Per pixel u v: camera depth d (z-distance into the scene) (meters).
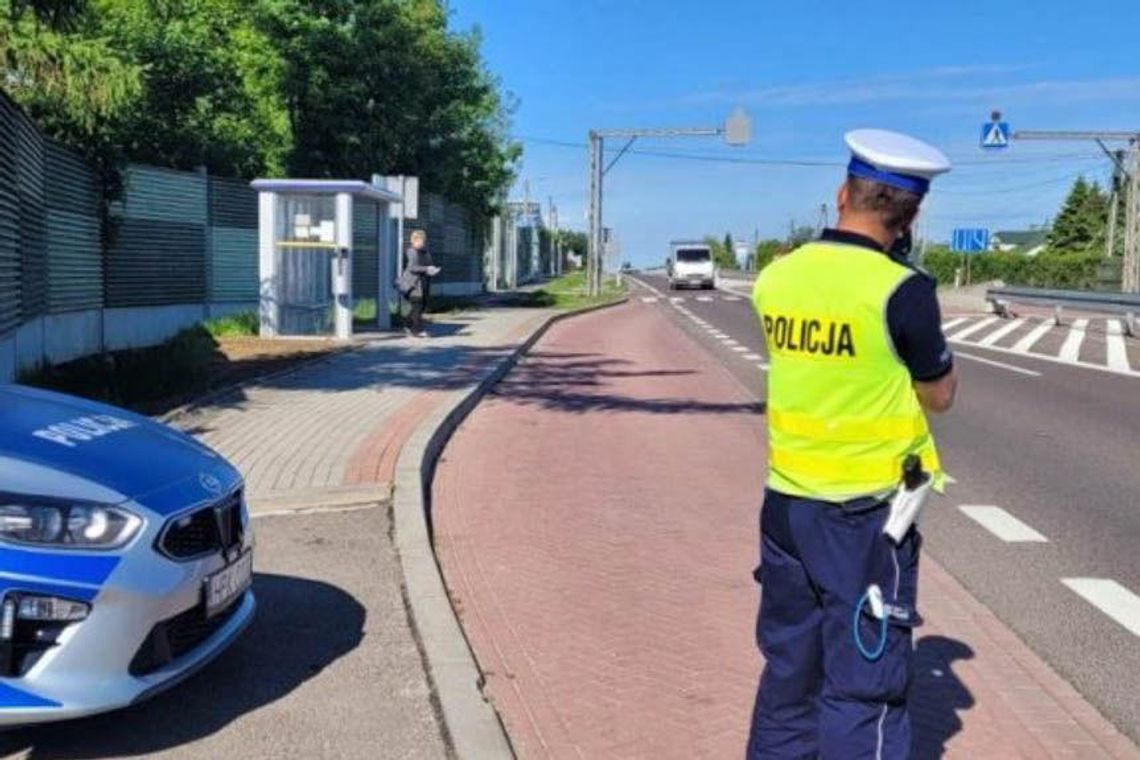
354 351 17.67
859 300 3.01
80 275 16.52
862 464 3.09
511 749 4.00
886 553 3.11
